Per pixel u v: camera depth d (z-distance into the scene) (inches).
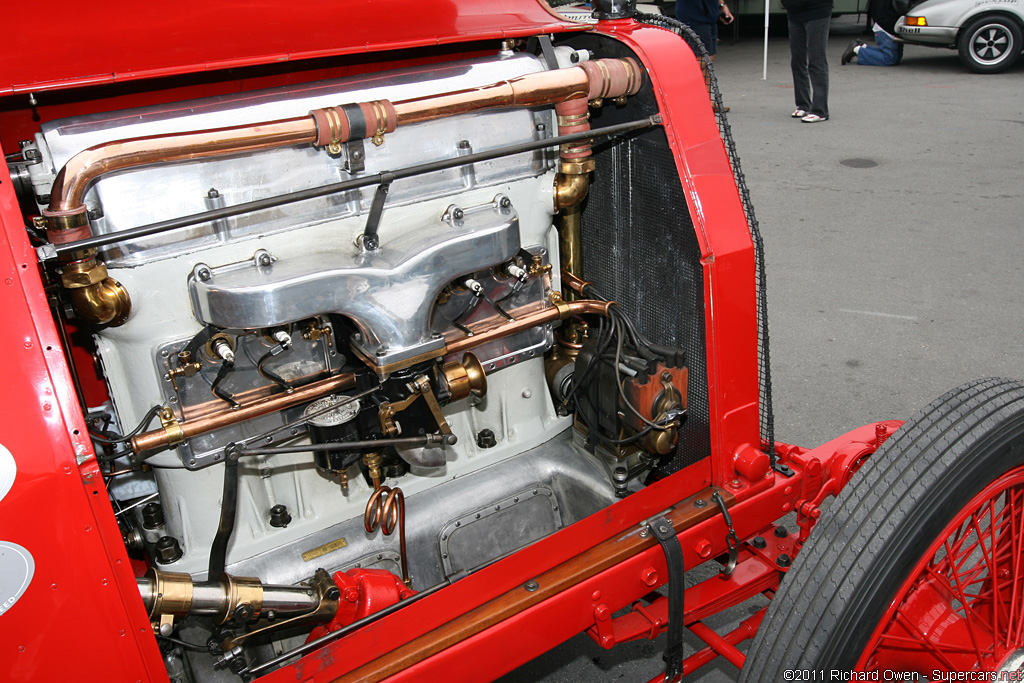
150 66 59.7
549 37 78.5
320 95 66.7
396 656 61.4
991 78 391.5
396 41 68.2
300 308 60.1
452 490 82.1
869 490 69.1
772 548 85.2
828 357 157.8
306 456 73.4
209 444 65.5
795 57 331.0
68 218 52.4
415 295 64.3
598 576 69.7
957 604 84.4
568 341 89.7
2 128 66.9
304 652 63.0
